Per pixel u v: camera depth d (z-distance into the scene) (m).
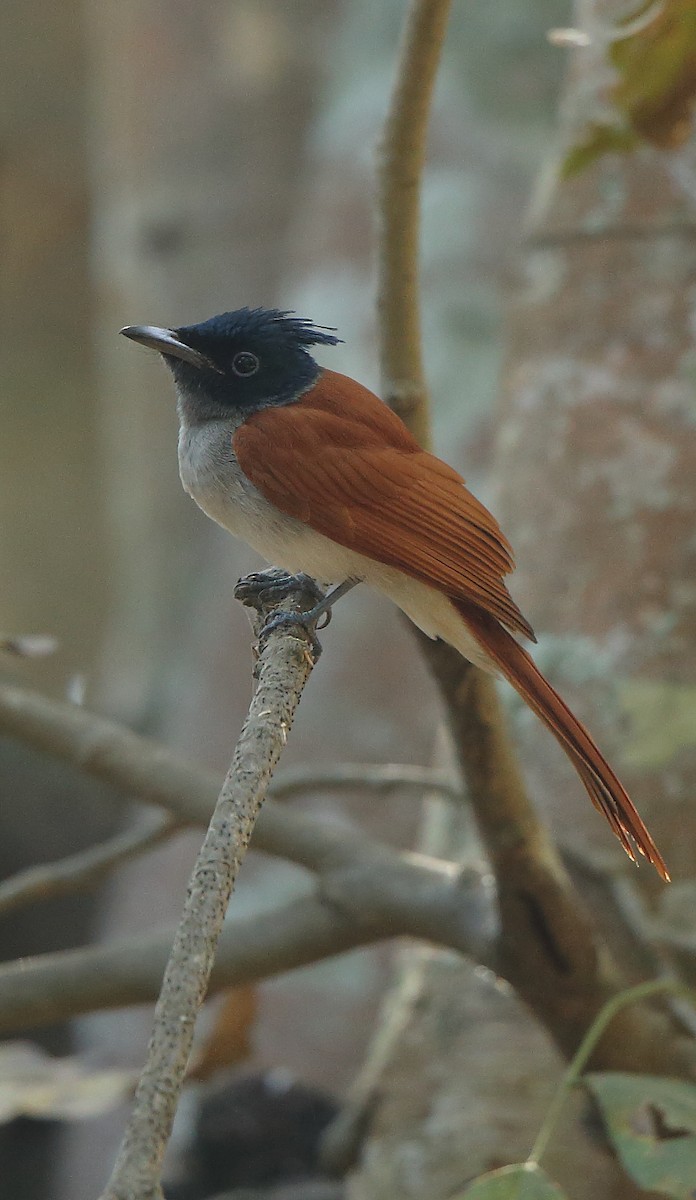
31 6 25.70
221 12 22.08
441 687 7.39
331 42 22.08
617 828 7.35
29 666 24.55
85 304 27.11
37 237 26.62
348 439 8.12
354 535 7.93
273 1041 12.56
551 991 7.80
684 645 9.50
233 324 8.56
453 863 9.57
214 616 16.34
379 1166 9.48
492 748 7.32
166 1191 11.30
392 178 7.33
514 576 10.33
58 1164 15.44
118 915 14.90
